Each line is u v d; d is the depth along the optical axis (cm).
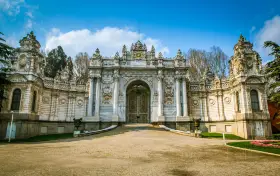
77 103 4669
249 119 3506
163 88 4531
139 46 4744
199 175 1012
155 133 3312
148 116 5000
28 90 3594
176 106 4412
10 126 3375
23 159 1380
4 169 1098
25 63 3741
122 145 2130
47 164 1223
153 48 4738
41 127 4038
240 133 3634
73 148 1927
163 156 1516
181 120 4259
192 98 4709
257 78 3706
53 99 4409
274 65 2689
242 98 3669
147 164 1243
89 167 1154
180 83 4547
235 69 4047
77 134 3170
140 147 1986
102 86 4522
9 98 3525
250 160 1395
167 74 4616
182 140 2634
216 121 4428
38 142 2738
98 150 1795
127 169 1116
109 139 2675
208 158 1450
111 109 4406
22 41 3844
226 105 4375
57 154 1588
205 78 4953
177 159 1405
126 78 4578
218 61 6812
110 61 4666
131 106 5131
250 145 2105
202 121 4538
